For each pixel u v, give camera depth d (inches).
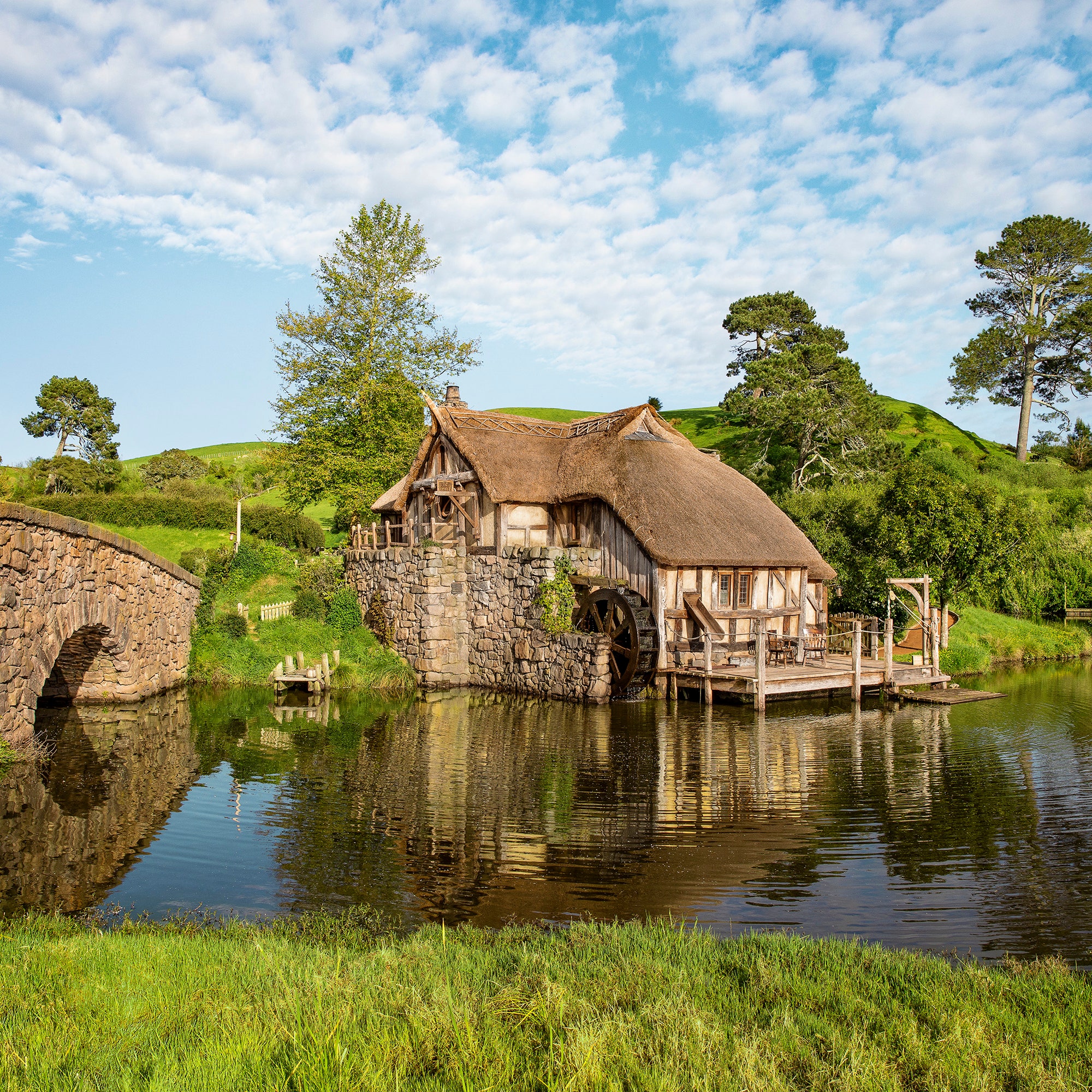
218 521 1887.3
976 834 419.5
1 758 513.7
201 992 212.8
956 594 1130.7
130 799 488.7
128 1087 158.4
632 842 406.0
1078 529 1572.3
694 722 744.3
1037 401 2453.2
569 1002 201.2
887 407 3213.6
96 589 677.9
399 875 363.9
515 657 971.3
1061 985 227.9
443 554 1050.1
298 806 472.7
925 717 773.3
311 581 1273.4
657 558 871.7
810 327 2331.4
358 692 942.4
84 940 263.3
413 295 1565.0
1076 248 2242.9
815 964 242.8
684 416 3403.1
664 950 255.9
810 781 529.3
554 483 1061.8
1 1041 178.4
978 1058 181.8
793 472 2167.8
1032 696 912.9
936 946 287.4
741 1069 168.2
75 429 2480.3
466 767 569.0
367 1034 185.0
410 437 1556.3
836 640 1162.6
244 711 805.2
